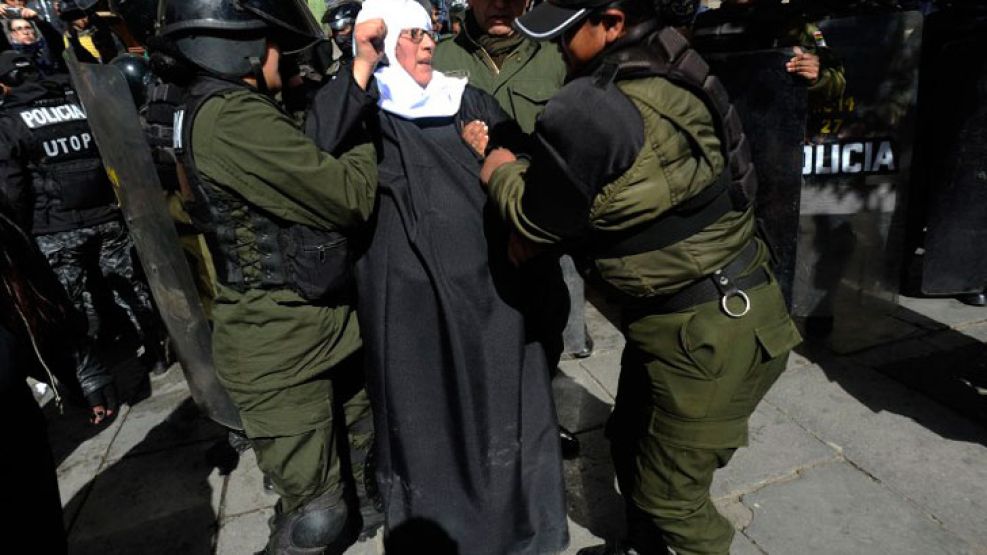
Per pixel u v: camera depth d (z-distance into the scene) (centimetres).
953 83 240
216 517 228
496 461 155
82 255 313
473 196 149
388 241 151
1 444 125
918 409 254
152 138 146
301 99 171
